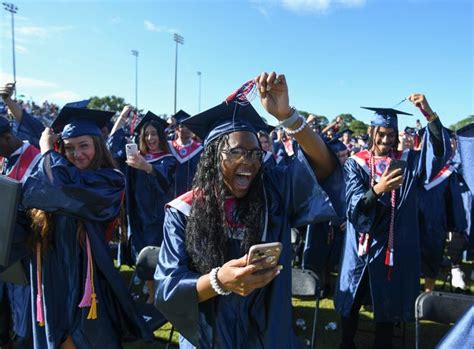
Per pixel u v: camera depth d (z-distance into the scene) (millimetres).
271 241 1521
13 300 2816
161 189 4449
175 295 1422
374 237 3254
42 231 2236
